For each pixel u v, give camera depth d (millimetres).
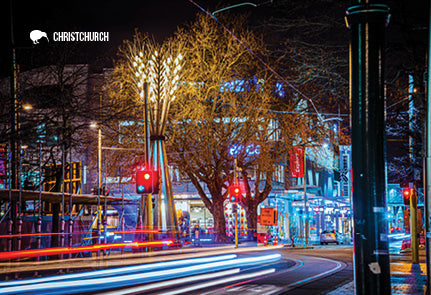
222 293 12805
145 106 24156
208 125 38062
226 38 39031
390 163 22875
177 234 26531
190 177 41844
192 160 40531
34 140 15453
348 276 16734
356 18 4098
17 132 14562
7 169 19828
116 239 35844
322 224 66750
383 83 4055
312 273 18688
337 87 11594
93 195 22875
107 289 13695
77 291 13195
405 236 57875
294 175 56281
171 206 26438
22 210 21391
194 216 50312
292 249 40125
